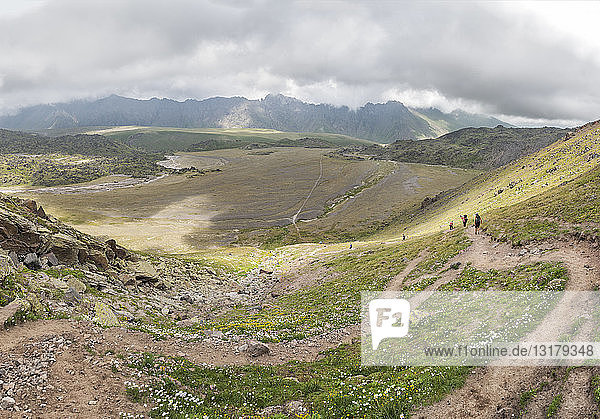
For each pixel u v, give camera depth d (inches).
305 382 877.2
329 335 1326.3
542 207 1963.6
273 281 2815.0
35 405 624.4
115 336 1009.5
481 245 1846.7
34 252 1533.0
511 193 3553.2
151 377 801.6
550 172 3622.0
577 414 561.9
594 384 602.2
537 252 1408.7
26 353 772.0
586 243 1307.8
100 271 1792.6
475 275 1432.1
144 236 6678.2
